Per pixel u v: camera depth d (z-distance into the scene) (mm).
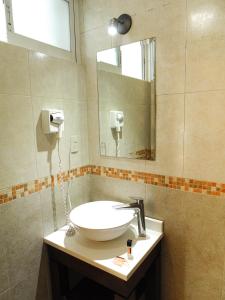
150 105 1312
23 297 1291
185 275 1351
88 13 1490
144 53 1290
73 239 1328
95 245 1252
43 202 1350
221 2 1039
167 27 1193
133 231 1381
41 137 1303
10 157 1151
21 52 1166
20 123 1185
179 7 1146
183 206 1289
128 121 1422
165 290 1448
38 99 1269
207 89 1126
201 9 1089
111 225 1238
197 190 1229
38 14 1332
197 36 1117
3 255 1164
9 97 1124
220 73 1083
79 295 1630
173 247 1365
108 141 1542
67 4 1499
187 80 1173
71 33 1517
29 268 1305
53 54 1395
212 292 1273
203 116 1154
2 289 1176
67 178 1508
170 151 1284
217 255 1226
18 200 1209
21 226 1237
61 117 1328
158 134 1311
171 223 1348
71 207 1562
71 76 1476
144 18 1262
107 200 1621
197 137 1187
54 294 1426
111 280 1088
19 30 1228
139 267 1144
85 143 1637
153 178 1374
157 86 1270
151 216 1418
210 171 1174
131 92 1377
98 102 1547
